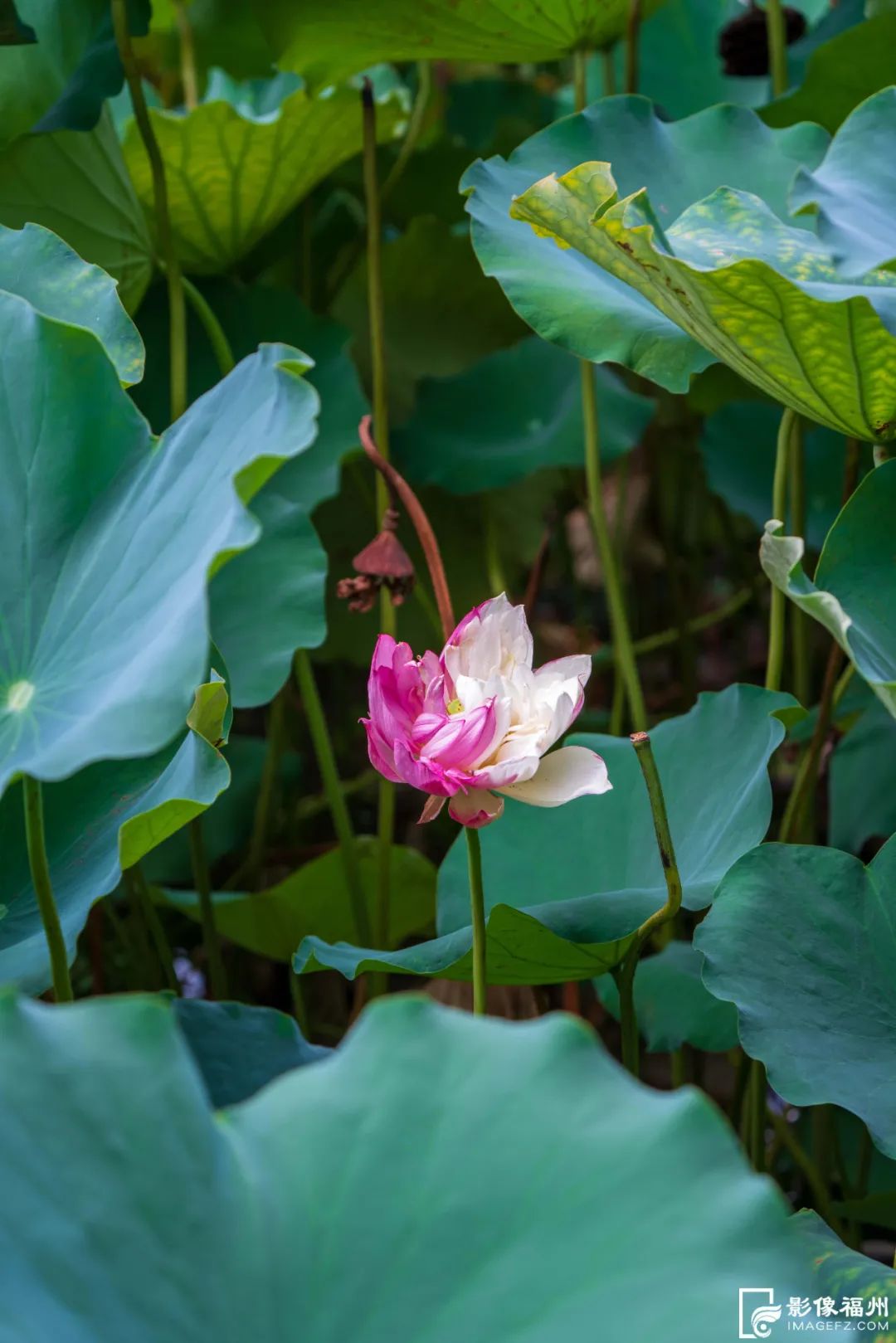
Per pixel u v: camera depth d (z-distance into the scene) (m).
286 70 3.18
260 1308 2.18
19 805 2.69
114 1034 2.24
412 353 4.33
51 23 3.11
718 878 2.70
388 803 3.24
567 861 2.87
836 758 3.22
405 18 3.10
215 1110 2.53
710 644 5.93
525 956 2.66
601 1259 2.19
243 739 4.18
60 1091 2.21
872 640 2.62
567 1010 3.19
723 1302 2.17
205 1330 2.17
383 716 2.50
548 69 5.41
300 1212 2.21
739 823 2.73
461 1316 2.18
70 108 3.04
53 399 2.54
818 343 2.60
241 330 3.47
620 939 2.63
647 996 3.03
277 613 3.08
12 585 2.52
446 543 4.21
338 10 3.09
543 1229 2.20
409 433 3.88
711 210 2.78
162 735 2.30
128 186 3.26
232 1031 2.60
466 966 2.67
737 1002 2.56
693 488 5.41
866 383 2.63
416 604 4.18
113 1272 2.17
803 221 2.94
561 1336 2.17
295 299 3.49
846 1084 2.52
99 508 2.54
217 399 2.51
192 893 3.37
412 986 3.91
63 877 2.65
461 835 2.91
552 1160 2.22
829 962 2.61
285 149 3.31
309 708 3.20
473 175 2.95
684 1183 2.21
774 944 2.61
